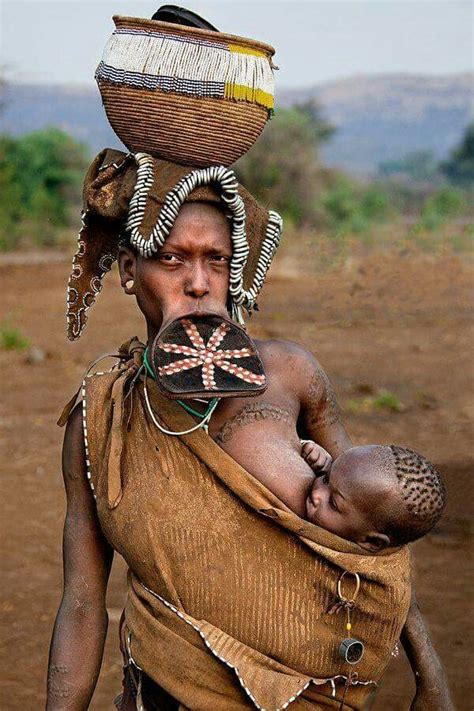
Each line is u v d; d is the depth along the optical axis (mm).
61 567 6953
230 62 2256
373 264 19828
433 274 19297
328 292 19594
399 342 15656
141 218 2240
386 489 2152
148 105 2250
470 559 6777
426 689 2568
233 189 2230
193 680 2258
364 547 2207
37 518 7973
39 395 12594
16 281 26688
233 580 2234
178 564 2250
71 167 43688
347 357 14672
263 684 2211
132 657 2359
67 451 2490
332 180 43844
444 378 13227
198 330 2246
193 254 2256
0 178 36969
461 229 35531
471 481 8164
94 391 2432
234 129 2279
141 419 2318
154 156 2299
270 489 2254
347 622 2246
